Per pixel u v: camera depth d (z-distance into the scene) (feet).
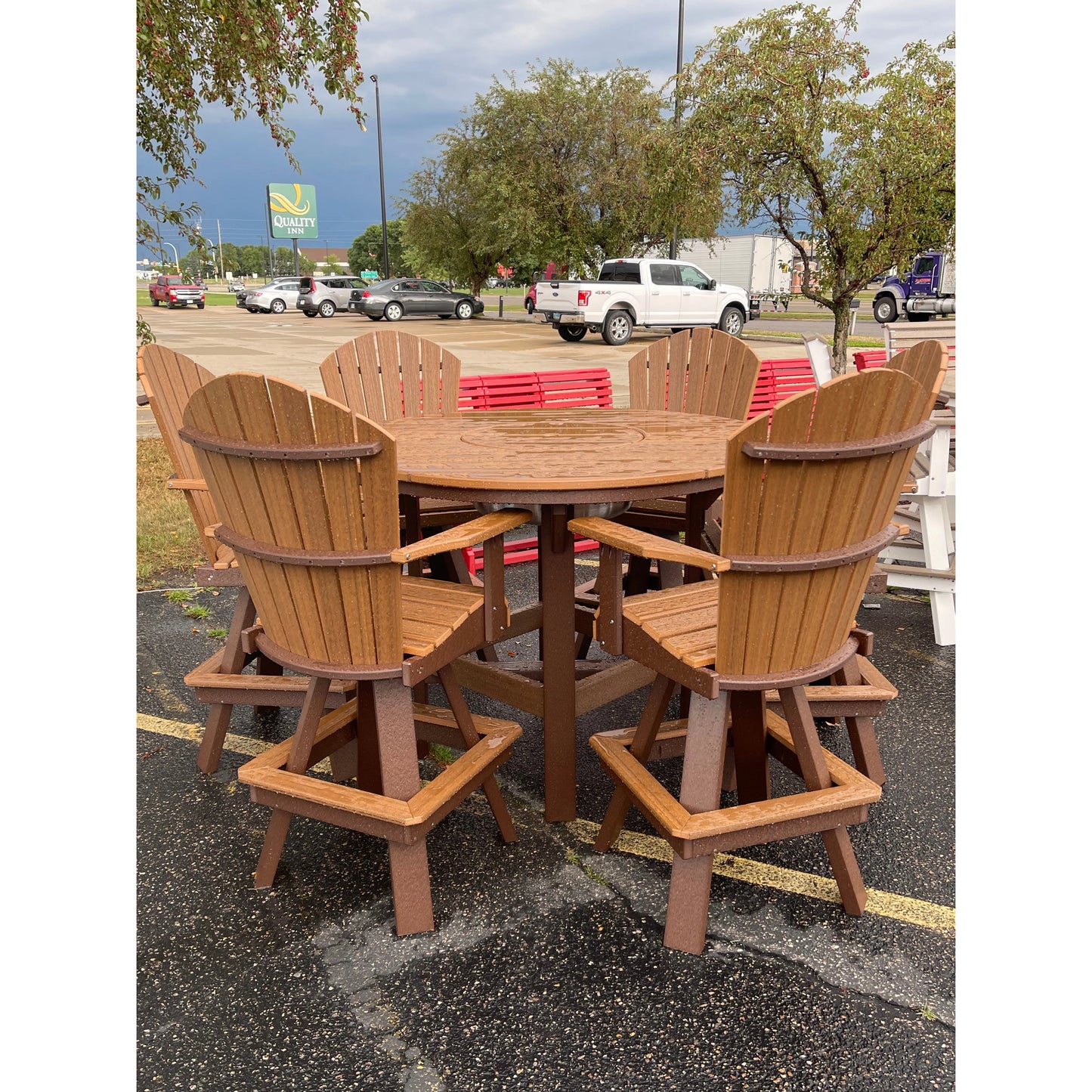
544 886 7.62
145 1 17.11
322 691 7.26
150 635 13.75
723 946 6.84
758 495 5.84
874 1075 5.63
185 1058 5.80
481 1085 5.57
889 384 5.75
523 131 78.95
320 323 90.02
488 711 11.36
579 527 7.46
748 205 27.02
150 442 29.22
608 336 61.16
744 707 7.75
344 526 6.22
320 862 8.04
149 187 20.65
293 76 19.56
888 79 24.58
